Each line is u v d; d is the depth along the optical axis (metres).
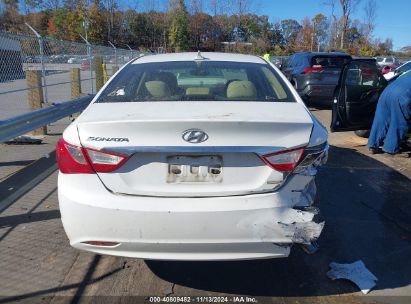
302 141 2.66
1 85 10.60
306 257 3.56
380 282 3.21
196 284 3.16
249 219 2.57
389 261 3.51
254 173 2.63
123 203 2.56
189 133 2.56
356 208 4.59
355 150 7.18
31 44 9.91
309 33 64.94
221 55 4.21
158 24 70.00
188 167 2.61
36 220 4.21
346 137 8.30
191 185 2.61
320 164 2.78
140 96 3.28
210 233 2.57
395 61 35.88
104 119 2.69
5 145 7.39
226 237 2.59
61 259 3.48
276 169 2.61
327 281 3.22
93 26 64.06
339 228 4.09
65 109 7.16
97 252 2.71
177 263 3.45
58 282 3.16
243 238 2.60
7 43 8.68
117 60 18.67
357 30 59.34
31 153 6.83
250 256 2.67
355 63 7.16
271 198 2.61
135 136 2.58
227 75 3.65
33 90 8.55
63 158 2.67
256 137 2.61
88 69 15.45
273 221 2.58
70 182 2.64
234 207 2.56
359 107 7.12
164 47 68.50
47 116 6.42
